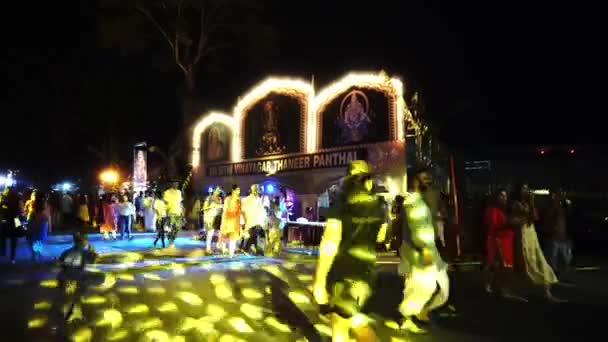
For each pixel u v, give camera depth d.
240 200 13.87
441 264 6.79
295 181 19.19
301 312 7.52
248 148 21.97
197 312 7.46
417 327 6.64
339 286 4.43
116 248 15.80
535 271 8.63
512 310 7.62
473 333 6.40
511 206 9.10
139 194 25.77
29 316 7.18
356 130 16.89
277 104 20.41
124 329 6.55
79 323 6.82
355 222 4.50
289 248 16.31
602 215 14.40
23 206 19.45
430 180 7.11
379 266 12.15
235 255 14.00
